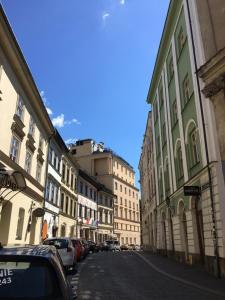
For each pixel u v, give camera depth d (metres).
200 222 18.42
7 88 18.64
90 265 19.97
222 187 14.94
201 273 15.52
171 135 24.94
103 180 69.81
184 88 21.47
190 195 17.67
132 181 84.81
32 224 25.66
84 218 49.66
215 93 16.44
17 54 18.91
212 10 18.52
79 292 10.25
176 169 23.48
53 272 3.85
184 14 21.06
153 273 15.63
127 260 24.16
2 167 18.00
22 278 3.67
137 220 84.12
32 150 24.83
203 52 17.94
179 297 9.50
